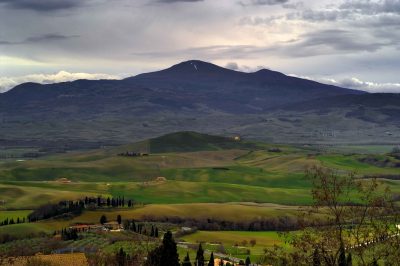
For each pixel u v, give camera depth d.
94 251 148.25
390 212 35.06
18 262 124.44
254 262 130.88
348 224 35.19
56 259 124.69
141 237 169.75
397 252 34.12
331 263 35.16
